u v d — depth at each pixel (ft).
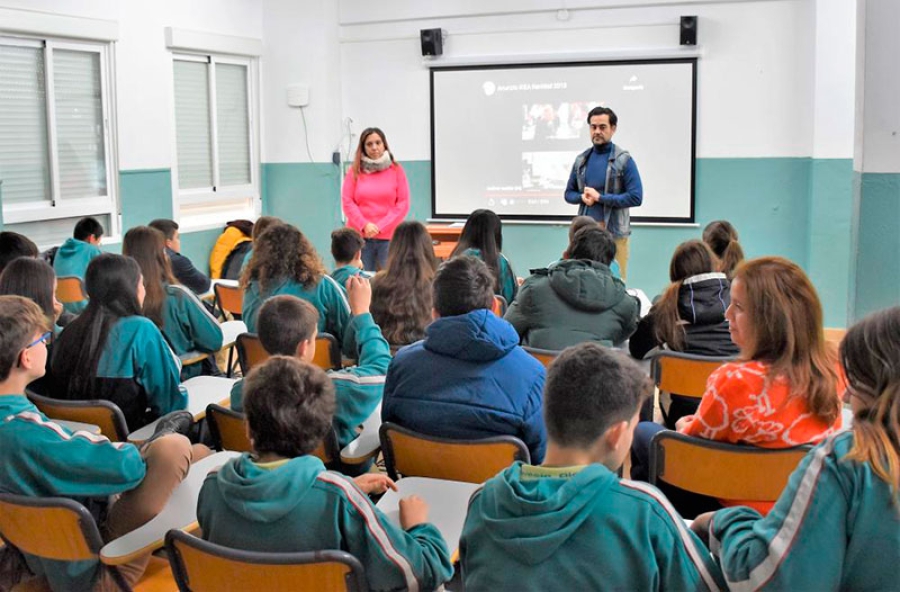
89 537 6.12
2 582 6.87
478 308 7.64
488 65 24.18
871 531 4.16
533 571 4.52
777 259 6.66
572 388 4.69
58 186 20.49
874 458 4.16
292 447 5.46
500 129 24.44
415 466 7.55
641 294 15.29
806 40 21.36
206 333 11.65
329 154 26.00
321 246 26.48
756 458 6.67
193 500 6.64
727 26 21.94
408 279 11.66
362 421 8.32
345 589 5.14
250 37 25.72
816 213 21.29
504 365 7.50
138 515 6.61
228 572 5.30
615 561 4.46
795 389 6.45
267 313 7.76
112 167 21.80
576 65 23.35
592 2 22.90
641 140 23.09
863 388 4.37
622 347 11.99
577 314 11.09
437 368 7.57
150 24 22.38
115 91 21.57
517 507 4.54
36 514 6.15
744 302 6.64
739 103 22.13
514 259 24.99
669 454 7.12
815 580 4.22
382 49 25.39
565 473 4.59
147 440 7.79
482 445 7.12
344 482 5.42
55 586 6.57
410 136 25.49
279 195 26.84
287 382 5.48
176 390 9.00
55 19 19.66
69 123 20.70
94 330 8.66
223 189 25.53
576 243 11.76
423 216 25.76
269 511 5.28
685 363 9.73
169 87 23.22
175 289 11.51
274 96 26.32
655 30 22.56
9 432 6.23
